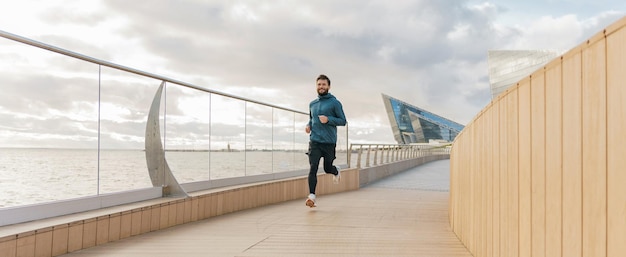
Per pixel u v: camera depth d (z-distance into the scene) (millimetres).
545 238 1966
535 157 2119
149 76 5277
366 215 6449
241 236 4656
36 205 3803
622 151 1292
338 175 7938
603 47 1411
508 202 2637
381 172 16203
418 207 7508
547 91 1952
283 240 4473
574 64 1647
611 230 1356
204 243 4258
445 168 25984
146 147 5289
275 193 8023
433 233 5008
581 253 1577
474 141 3885
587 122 1531
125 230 4402
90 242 3939
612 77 1354
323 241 4441
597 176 1454
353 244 4312
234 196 6664
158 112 5449
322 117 7070
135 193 5035
